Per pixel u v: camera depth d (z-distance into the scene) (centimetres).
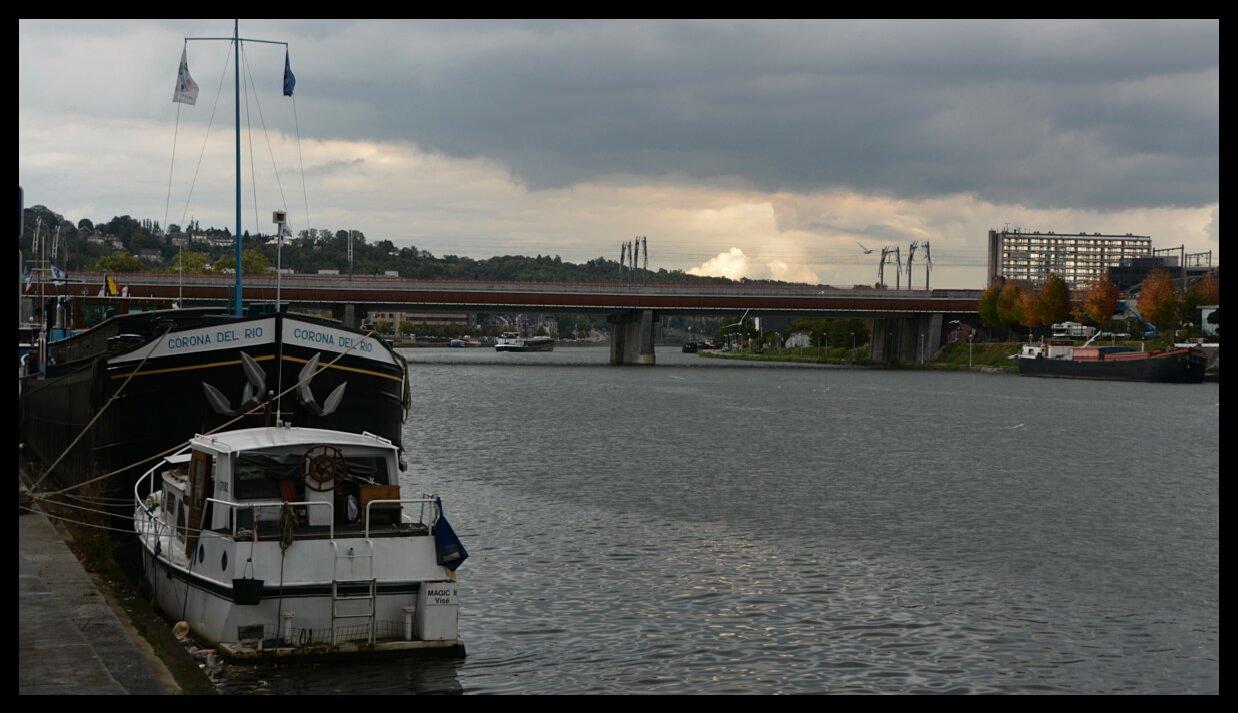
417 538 2384
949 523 4338
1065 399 13075
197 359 3453
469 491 5031
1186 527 4303
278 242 3672
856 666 2542
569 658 2544
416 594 2380
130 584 2628
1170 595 3186
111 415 3550
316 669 2281
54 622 2073
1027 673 2516
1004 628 2842
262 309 4481
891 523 4319
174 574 2527
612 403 11519
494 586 3183
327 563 2323
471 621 2817
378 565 2352
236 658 2255
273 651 2269
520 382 15588
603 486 5253
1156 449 7412
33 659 1878
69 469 4206
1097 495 5181
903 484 5491
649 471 5869
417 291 19512
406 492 4956
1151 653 2656
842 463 6391
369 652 2327
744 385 15925
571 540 3866
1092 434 8531
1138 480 5762
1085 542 3966
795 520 4353
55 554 2592
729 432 8375
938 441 7869
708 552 3697
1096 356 18212
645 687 2380
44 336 5062
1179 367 16788
